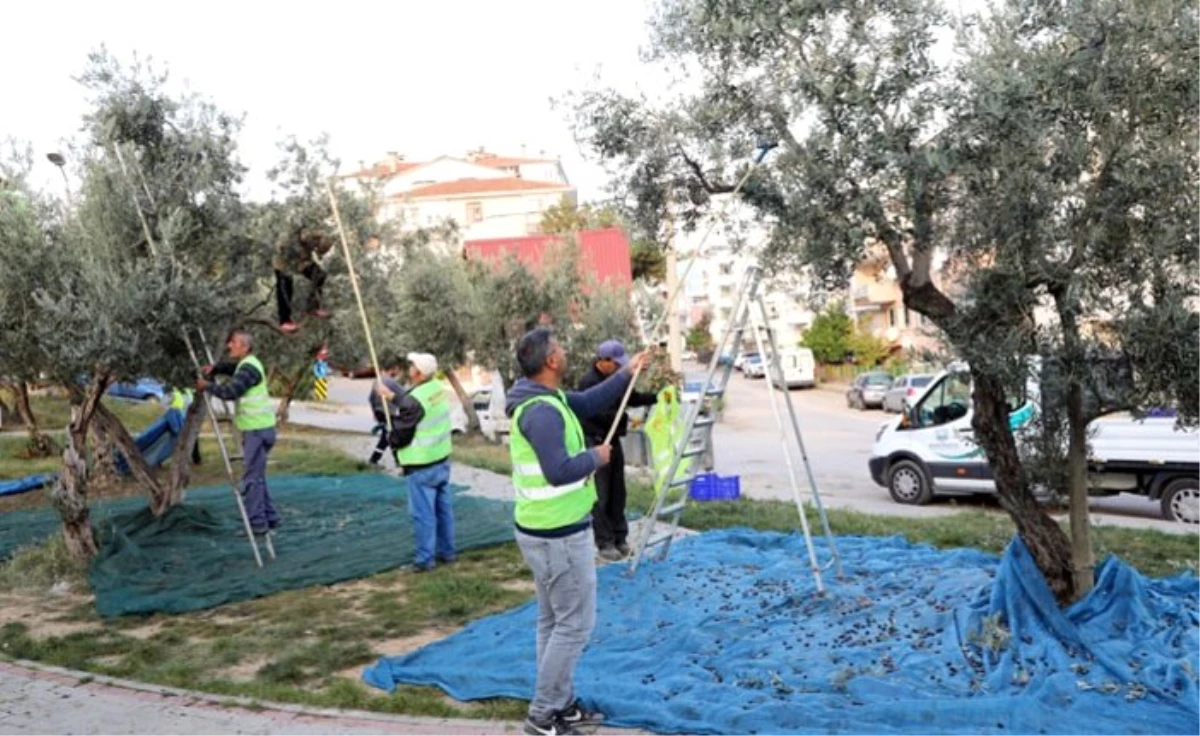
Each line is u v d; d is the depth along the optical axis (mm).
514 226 68625
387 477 15867
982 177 5488
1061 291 5559
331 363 22078
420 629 7176
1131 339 5336
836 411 39656
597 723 5180
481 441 25906
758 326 7543
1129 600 6141
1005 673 5457
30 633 7418
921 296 6098
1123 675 5340
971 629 6059
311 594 8320
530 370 5027
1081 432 6191
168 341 9320
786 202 6117
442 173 76688
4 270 8531
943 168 5289
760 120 6395
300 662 6457
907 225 5883
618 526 9141
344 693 5750
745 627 6594
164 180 9602
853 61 5602
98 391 9422
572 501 4949
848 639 6270
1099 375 5672
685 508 11844
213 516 11180
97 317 8305
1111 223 5473
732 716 5039
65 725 5453
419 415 8930
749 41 5980
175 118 10062
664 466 9258
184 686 6020
